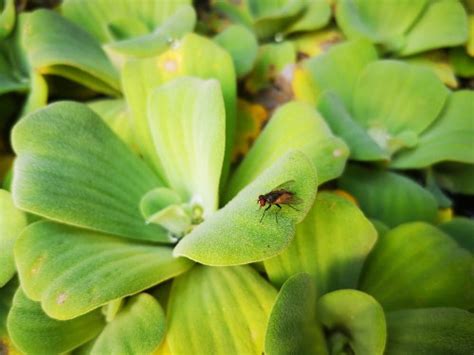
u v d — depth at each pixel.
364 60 0.12
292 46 0.12
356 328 0.07
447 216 0.10
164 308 0.08
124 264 0.08
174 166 0.09
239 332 0.07
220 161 0.08
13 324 0.07
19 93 0.11
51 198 0.08
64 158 0.08
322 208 0.08
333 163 0.08
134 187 0.09
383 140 0.11
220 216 0.07
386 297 0.08
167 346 0.07
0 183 0.10
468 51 0.12
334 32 0.13
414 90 0.11
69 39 0.11
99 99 0.12
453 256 0.08
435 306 0.08
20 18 0.12
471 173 0.11
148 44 0.11
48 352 0.07
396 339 0.07
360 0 0.13
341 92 0.12
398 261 0.08
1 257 0.08
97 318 0.08
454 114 0.11
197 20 0.14
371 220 0.09
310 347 0.07
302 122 0.09
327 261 0.08
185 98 0.09
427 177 0.11
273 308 0.06
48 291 0.07
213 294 0.08
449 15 0.12
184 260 0.08
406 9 0.13
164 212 0.08
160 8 0.13
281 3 0.13
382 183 0.10
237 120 0.11
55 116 0.09
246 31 0.12
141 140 0.10
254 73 0.12
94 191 0.08
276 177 0.06
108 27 0.12
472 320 0.07
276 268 0.08
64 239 0.08
